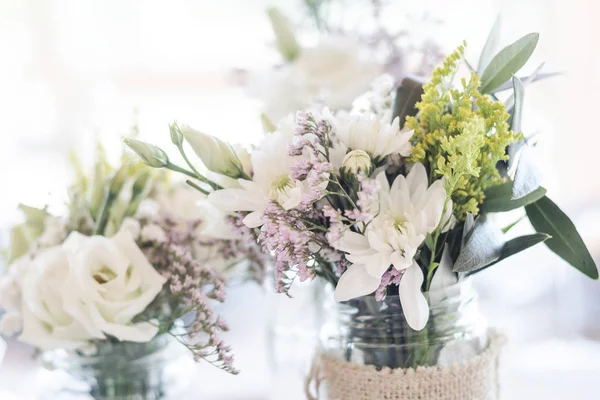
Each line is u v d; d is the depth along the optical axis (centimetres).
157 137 112
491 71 64
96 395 77
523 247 58
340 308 65
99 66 166
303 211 57
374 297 62
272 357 87
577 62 129
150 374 78
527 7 129
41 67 167
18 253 83
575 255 63
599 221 119
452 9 127
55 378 78
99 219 79
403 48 82
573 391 91
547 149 126
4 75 164
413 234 54
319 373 71
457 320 63
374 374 63
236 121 143
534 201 61
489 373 67
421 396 62
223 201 61
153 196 83
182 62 162
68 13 166
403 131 60
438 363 62
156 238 76
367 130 57
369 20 96
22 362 106
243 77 89
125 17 163
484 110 58
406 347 62
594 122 128
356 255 55
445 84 60
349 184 57
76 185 83
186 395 84
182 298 74
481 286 119
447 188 56
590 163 129
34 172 150
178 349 79
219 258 81
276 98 83
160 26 162
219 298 73
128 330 70
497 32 68
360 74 81
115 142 86
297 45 88
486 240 56
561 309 116
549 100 130
